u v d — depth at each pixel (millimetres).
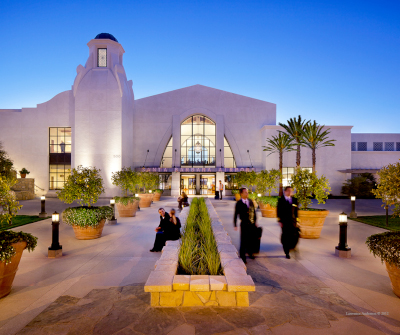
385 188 5551
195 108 33781
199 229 8062
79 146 28484
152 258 7012
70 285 5113
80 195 9672
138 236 9867
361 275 5629
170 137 34000
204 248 5566
